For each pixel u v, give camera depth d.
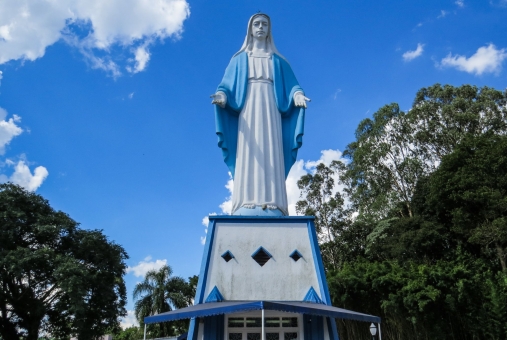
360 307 28.70
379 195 42.25
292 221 18.31
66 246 32.47
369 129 46.16
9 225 29.62
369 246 40.28
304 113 20.50
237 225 18.11
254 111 20.19
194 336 16.20
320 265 17.45
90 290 31.98
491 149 33.16
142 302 41.62
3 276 28.56
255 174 19.27
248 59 21.20
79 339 30.55
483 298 23.88
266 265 17.36
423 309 23.78
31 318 31.06
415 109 41.88
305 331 16.28
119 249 34.62
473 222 32.84
